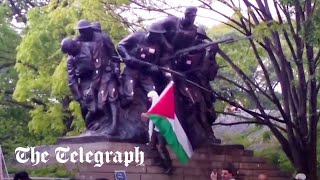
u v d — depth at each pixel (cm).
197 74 2391
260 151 2977
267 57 3020
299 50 2539
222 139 3350
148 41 2252
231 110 3070
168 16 2498
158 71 2250
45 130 3083
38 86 2988
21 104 3497
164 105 1723
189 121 2334
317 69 2616
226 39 2469
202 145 2352
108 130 2159
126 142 2153
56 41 2973
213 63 2434
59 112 3044
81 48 2186
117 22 2702
